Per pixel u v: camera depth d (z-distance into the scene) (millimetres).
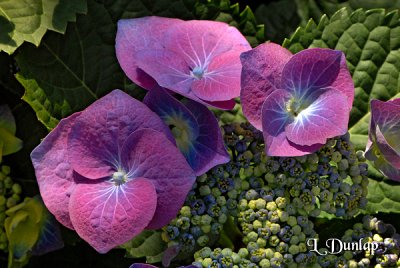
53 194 275
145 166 269
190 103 280
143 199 265
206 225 280
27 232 312
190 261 312
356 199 292
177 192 267
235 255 279
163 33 290
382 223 296
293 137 278
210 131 278
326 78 281
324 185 286
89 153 273
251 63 277
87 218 267
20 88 325
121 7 323
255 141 287
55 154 276
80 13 319
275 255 280
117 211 266
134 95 325
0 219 310
